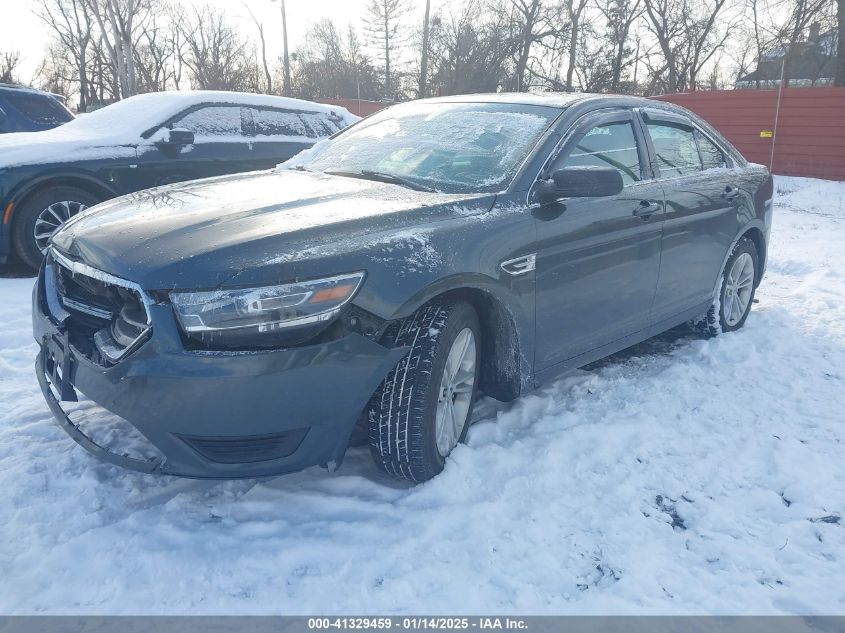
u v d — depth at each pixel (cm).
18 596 227
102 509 274
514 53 3183
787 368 442
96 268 268
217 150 715
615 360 454
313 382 252
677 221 418
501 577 242
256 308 244
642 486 303
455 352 301
